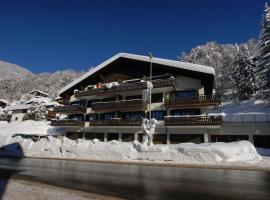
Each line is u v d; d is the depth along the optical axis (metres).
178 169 16.83
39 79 185.75
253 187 10.10
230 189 9.66
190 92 30.95
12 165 18.53
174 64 30.81
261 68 39.69
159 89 32.09
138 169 16.64
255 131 29.39
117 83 36.12
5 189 8.92
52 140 32.00
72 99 43.41
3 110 81.00
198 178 12.52
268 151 23.70
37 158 26.64
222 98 67.38
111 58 37.31
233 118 32.03
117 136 35.12
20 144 33.56
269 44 37.03
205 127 28.56
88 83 41.84
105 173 14.23
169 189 9.54
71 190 9.05
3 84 164.88
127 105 33.81
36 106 65.75
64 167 17.48
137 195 8.45
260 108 43.03
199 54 128.75
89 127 38.16
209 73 28.44
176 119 29.14
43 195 7.97
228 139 30.41
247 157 19.47
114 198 7.88
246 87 52.97
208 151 20.34
